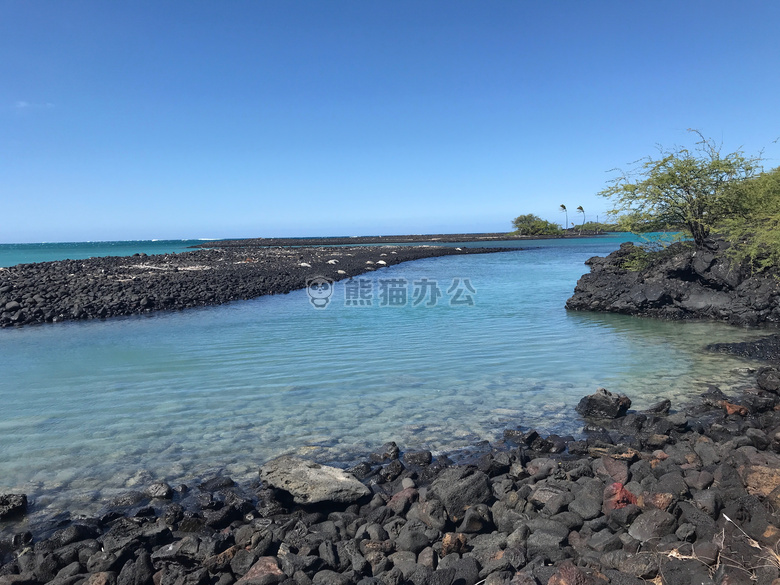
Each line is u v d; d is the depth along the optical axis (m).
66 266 38.78
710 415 8.42
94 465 6.91
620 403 8.42
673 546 4.60
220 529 5.50
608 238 119.88
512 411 8.80
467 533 5.41
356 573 4.63
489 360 12.20
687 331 15.27
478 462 6.73
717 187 19.47
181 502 5.96
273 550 5.04
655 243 21.62
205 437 7.80
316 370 11.48
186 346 14.19
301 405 9.17
